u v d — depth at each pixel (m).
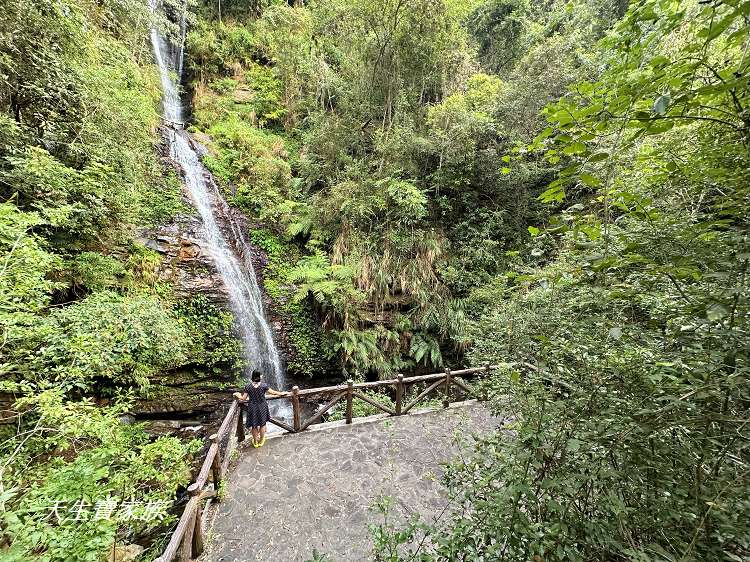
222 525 3.67
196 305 7.83
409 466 4.60
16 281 3.06
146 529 3.93
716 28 1.03
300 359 8.96
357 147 10.54
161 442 3.64
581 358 1.60
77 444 3.50
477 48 14.14
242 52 13.70
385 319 9.14
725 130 1.31
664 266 1.17
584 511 1.46
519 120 8.57
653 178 1.56
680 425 1.21
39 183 4.20
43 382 2.95
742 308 1.10
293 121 13.00
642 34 1.27
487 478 1.77
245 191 10.75
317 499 4.04
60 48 4.80
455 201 10.20
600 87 1.28
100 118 5.40
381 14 9.09
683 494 1.24
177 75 12.60
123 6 7.37
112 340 3.89
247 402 4.92
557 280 1.53
